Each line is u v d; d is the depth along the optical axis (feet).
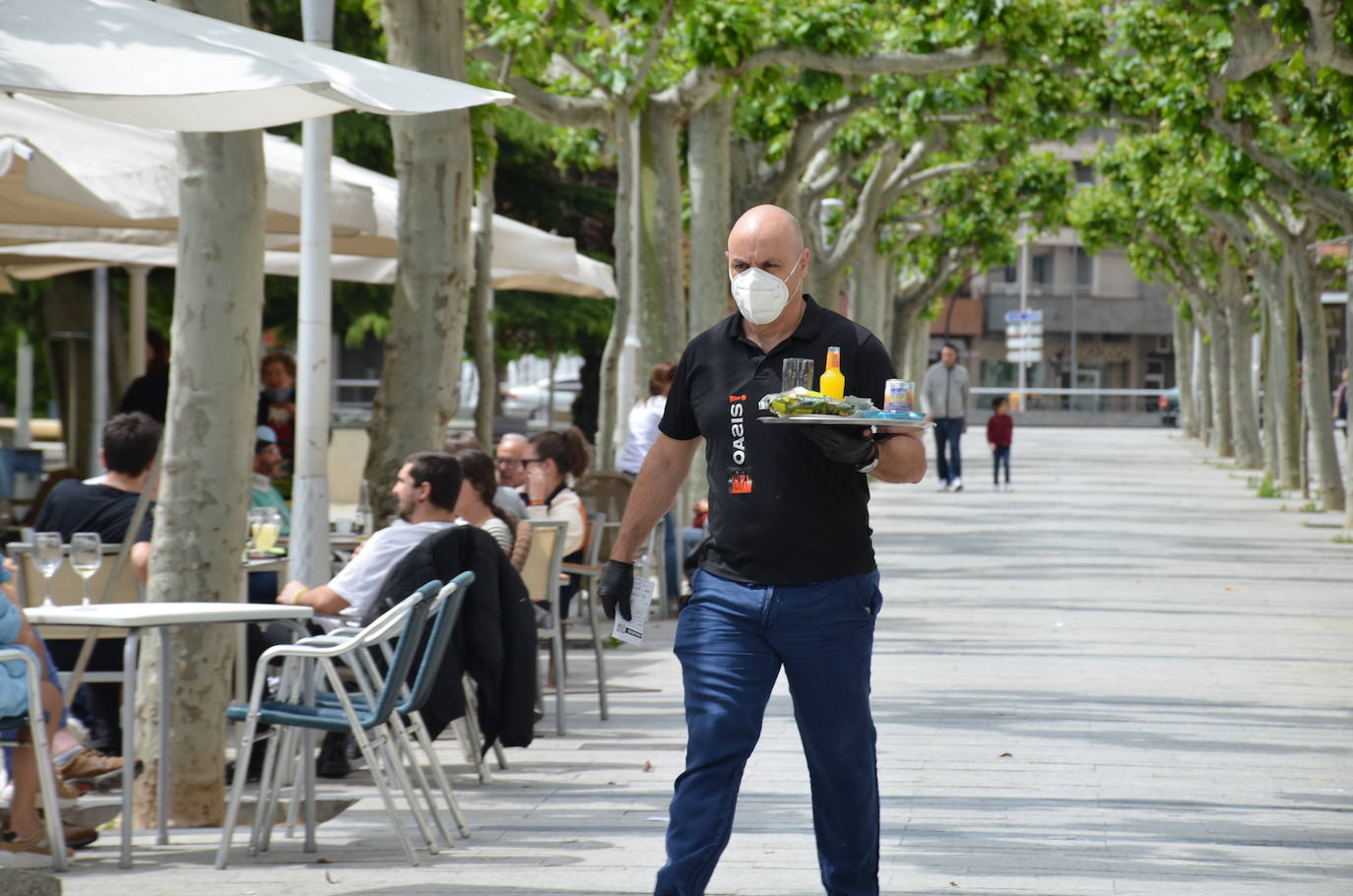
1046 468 239.50
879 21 119.96
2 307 140.05
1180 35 122.42
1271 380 195.31
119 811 45.50
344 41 153.17
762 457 29.89
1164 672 68.13
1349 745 53.36
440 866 38.91
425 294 64.64
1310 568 109.19
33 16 32.63
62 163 46.24
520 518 62.85
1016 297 528.63
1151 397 505.66
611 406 99.30
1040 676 67.10
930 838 41.16
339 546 64.49
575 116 108.99
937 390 188.96
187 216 42.75
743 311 29.55
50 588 48.75
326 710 39.63
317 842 41.65
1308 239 156.04
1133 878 37.37
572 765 51.55
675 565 88.17
